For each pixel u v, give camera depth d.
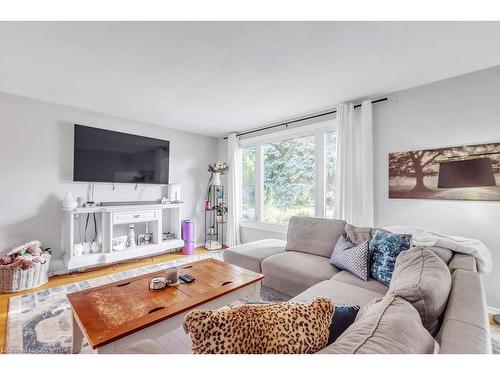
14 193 2.83
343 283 1.82
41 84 2.53
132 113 3.48
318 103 3.07
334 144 3.34
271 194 4.15
